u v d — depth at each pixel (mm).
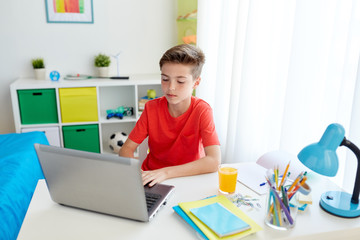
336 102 1427
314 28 1495
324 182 1189
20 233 870
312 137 1575
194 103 1449
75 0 2861
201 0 2582
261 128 2010
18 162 1691
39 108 2686
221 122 2492
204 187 1145
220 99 2447
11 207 1367
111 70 3111
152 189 1086
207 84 2666
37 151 938
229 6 2254
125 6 2992
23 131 2680
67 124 2756
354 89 1270
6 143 1970
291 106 1616
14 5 2773
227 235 841
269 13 1850
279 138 1836
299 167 1274
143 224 917
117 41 3057
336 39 1387
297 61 1565
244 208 1004
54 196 1010
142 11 3039
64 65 3002
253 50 1936
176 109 1444
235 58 2127
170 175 1203
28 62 2920
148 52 3156
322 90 1522
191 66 1292
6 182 1467
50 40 2914
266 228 900
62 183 958
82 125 2809
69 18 2891
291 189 904
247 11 2031
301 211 987
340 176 1420
